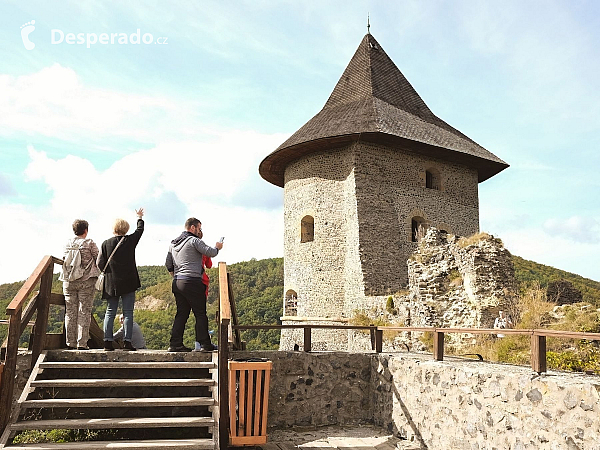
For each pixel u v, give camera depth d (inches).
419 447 235.9
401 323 641.0
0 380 193.9
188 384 222.5
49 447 186.2
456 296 566.3
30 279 214.1
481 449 198.2
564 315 430.6
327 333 783.7
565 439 160.7
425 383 237.9
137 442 196.4
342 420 279.7
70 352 234.7
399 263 800.9
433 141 832.3
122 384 217.3
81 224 256.1
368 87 915.4
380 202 805.9
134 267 261.3
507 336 391.9
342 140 801.6
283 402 269.6
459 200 899.4
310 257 835.4
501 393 190.4
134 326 310.2
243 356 264.8
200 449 193.5
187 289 248.8
